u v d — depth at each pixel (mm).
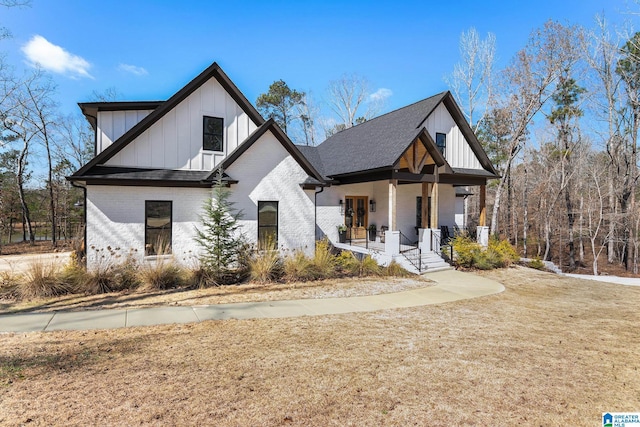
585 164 32531
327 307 8836
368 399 4320
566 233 31891
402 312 8562
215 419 3795
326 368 5172
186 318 7637
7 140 28734
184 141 13375
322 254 13328
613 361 5707
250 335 6586
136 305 8641
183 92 13062
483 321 7941
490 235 21781
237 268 11969
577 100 28109
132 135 12344
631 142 27797
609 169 29891
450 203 20953
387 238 15125
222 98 14062
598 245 34188
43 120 28281
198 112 13625
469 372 5168
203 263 11602
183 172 13242
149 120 12547
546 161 33406
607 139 29047
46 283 9461
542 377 5070
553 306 9664
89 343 6043
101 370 4965
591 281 14383
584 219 32000
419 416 3977
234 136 14242
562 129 29188
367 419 3889
